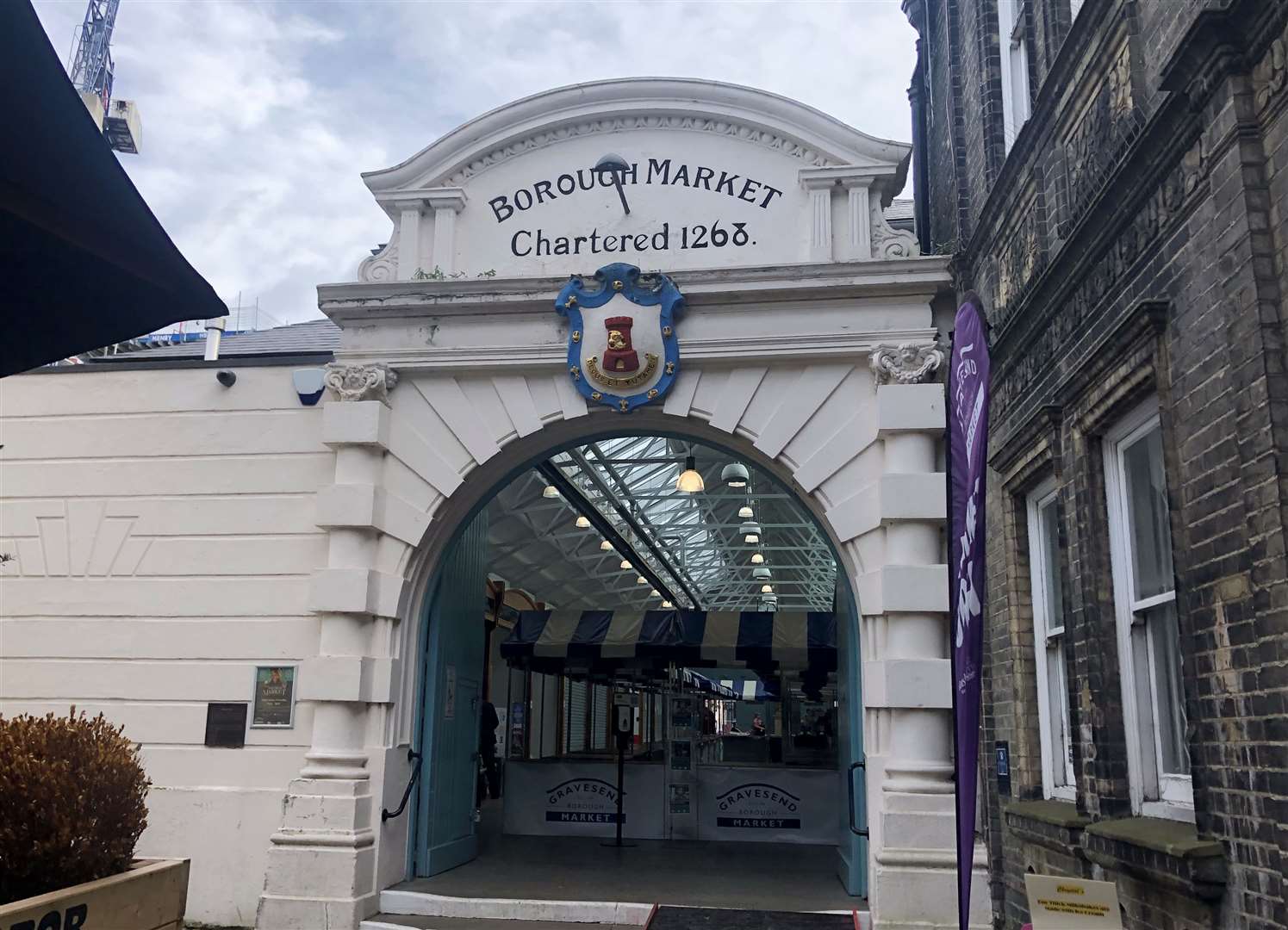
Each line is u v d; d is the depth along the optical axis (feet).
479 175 30.04
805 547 72.23
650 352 27.63
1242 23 15.20
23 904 14.71
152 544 29.58
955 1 34.55
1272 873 14.24
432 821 29.60
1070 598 22.81
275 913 25.68
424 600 29.25
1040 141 25.26
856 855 27.50
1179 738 19.48
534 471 45.21
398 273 29.58
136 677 28.81
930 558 25.85
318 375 29.48
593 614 44.75
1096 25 21.33
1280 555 13.99
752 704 110.42
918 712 25.14
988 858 25.64
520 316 28.71
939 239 37.47
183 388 30.45
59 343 14.24
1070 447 22.75
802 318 27.53
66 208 11.75
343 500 27.99
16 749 16.74
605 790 41.14
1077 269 22.34
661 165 29.40
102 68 128.06
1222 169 15.78
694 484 40.73
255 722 27.99
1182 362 17.42
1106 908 14.93
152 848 27.45
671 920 25.29
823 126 28.40
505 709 67.67
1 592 29.81
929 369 26.55
